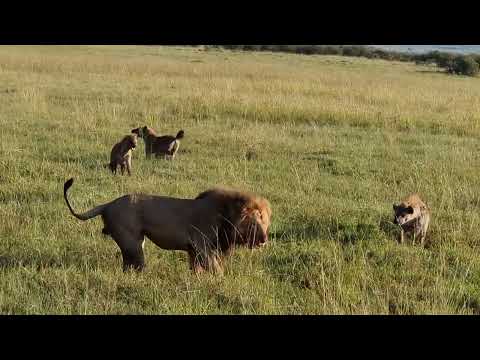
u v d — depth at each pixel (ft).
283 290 24.23
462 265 27.02
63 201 34.40
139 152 52.16
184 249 25.45
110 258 26.63
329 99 78.89
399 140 57.06
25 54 157.58
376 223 32.37
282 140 54.34
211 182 39.75
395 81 126.31
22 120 58.65
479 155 50.57
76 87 86.28
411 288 24.56
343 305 23.13
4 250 27.14
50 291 23.22
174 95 77.36
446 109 76.18
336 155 49.67
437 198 37.47
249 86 89.40
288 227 31.68
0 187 36.78
